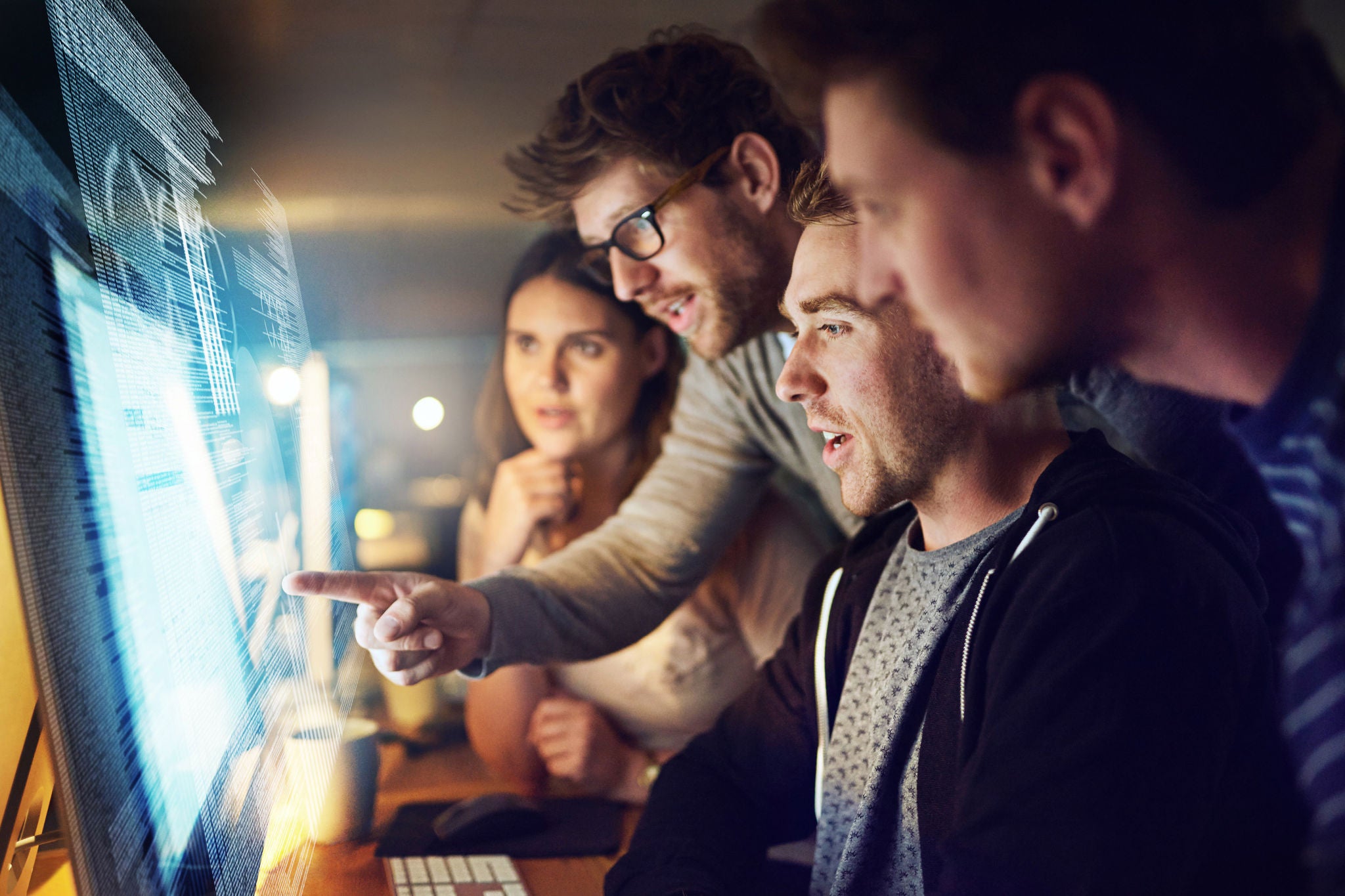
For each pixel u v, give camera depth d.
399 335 1.96
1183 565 0.62
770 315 1.10
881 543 0.88
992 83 0.69
